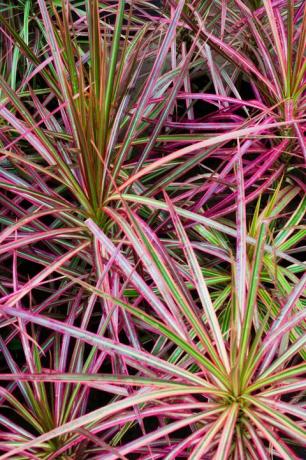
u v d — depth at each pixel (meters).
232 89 2.41
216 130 2.39
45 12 2.05
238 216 1.87
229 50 2.25
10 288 2.29
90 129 1.96
